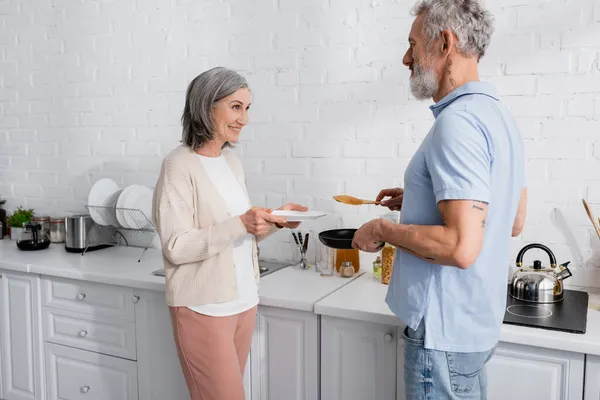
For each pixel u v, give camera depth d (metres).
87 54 2.95
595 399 1.54
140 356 2.27
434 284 1.30
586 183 2.02
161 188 1.73
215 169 1.82
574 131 2.02
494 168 1.24
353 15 2.34
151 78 2.79
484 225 1.19
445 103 1.34
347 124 2.39
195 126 1.77
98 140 2.97
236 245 1.82
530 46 2.05
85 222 2.75
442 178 1.19
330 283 2.20
